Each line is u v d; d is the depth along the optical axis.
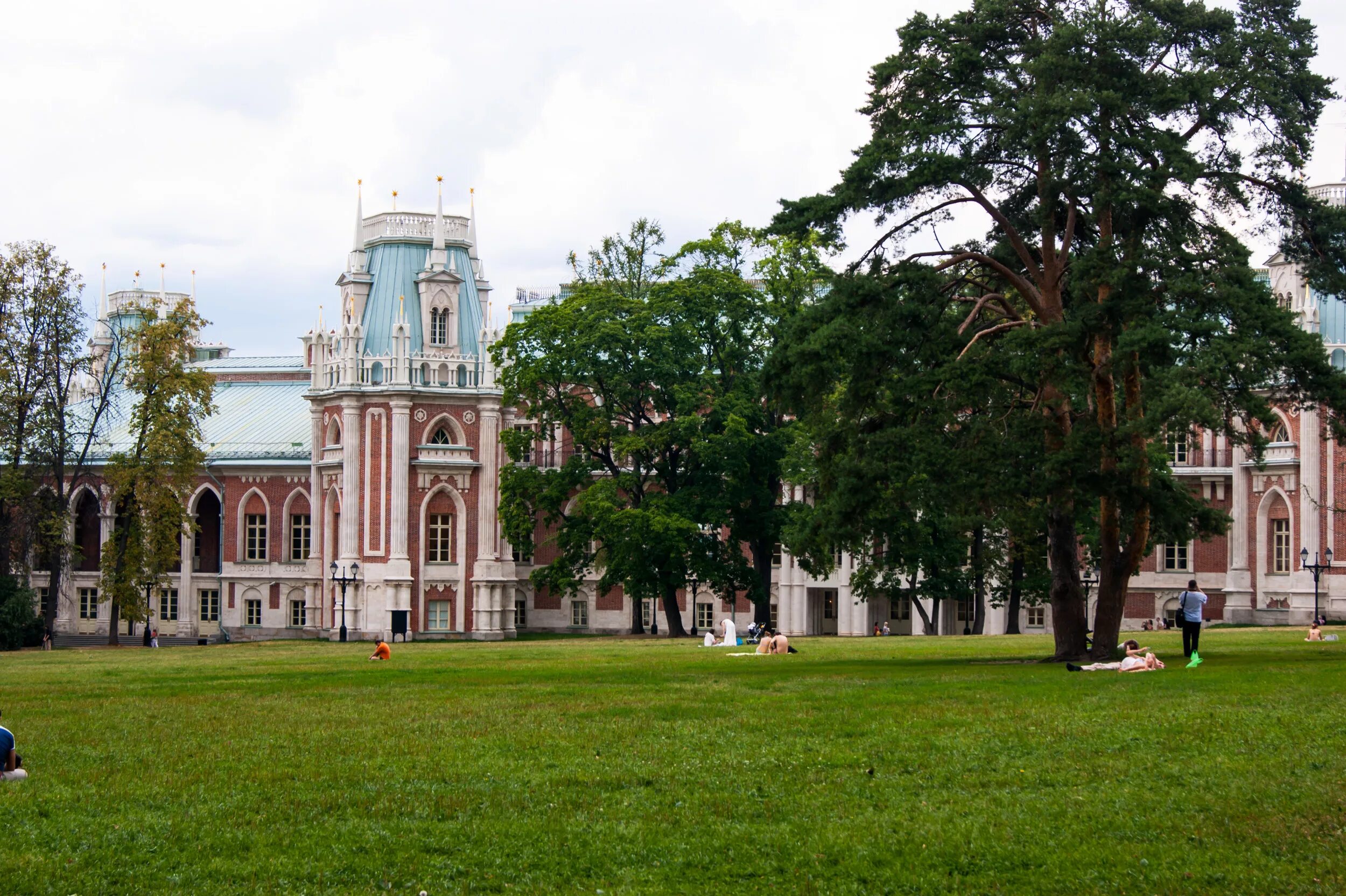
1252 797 22.20
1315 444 84.25
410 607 93.31
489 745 27.81
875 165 42.25
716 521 78.69
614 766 25.59
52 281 81.56
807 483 75.19
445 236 98.31
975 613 90.56
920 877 19.45
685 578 82.06
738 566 82.25
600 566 85.62
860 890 19.20
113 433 110.94
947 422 41.88
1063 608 44.41
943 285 44.69
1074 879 19.11
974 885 19.19
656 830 21.50
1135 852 19.94
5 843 20.77
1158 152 40.00
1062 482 39.59
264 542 105.75
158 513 81.44
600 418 82.06
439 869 19.88
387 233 97.81
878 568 74.00
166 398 82.88
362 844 20.88
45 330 81.44
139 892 18.94
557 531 101.00
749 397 80.25
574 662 48.00
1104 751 25.78
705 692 35.72
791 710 31.69
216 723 31.38
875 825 21.61
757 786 24.00
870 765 25.41
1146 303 38.59
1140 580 93.50
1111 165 38.75
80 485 108.38
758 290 87.19
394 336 94.75
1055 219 43.22
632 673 42.12
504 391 95.12
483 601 94.38
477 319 98.44
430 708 33.62
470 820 22.09
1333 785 22.66
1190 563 92.69
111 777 25.03
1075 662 41.12
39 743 28.86
